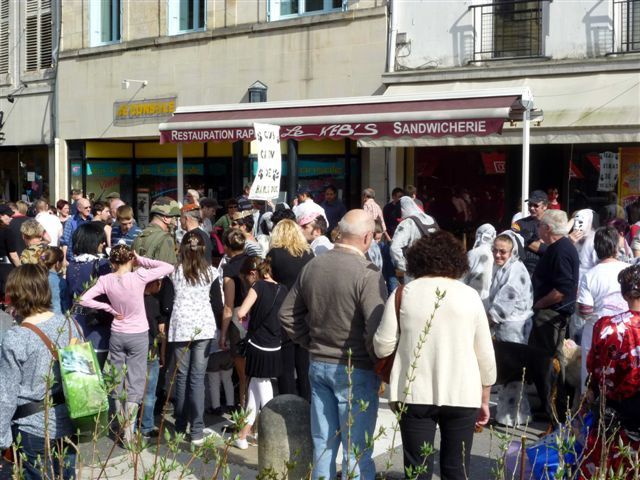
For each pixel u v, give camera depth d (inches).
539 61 553.0
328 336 201.5
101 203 498.0
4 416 178.2
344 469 196.4
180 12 756.0
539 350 292.5
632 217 416.2
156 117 765.3
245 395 312.2
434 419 192.9
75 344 185.6
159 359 311.1
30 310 186.4
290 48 668.1
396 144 542.3
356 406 198.7
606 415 198.1
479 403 189.6
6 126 935.0
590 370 201.9
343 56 637.3
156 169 799.7
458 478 191.9
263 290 274.1
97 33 831.1
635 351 193.2
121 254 276.5
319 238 339.3
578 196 554.3
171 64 751.7
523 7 565.0
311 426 207.6
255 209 496.1
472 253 307.4
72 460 192.9
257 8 691.4
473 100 491.5
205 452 189.6
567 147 556.4
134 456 175.0
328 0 657.6
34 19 898.7
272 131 441.7
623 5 530.6
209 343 289.4
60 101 857.5
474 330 190.2
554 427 286.8
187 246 289.7
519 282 295.1
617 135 505.0
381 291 199.5
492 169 581.6
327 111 547.2
